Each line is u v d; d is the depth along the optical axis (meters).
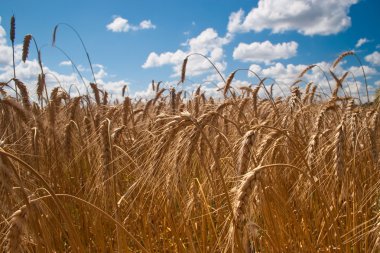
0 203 0.43
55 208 0.71
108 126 0.63
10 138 0.84
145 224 0.64
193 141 0.52
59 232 0.64
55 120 0.92
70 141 0.89
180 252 0.61
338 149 0.62
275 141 0.62
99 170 0.65
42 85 1.12
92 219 0.66
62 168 0.88
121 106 1.22
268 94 1.04
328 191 0.67
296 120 0.90
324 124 0.88
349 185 0.65
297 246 0.62
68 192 0.81
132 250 0.73
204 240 0.62
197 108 1.24
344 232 0.64
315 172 0.70
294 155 0.77
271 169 0.63
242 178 0.47
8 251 0.39
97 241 0.65
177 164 0.53
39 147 0.87
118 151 0.75
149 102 1.31
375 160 0.74
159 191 0.61
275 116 1.03
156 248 0.68
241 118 1.04
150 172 0.56
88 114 1.10
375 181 0.75
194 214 0.67
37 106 1.12
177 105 1.48
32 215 0.44
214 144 0.77
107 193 0.64
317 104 1.27
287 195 0.70
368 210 0.67
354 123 0.72
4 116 0.86
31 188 0.65
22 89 1.02
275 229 0.55
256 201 0.54
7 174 0.42
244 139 0.52
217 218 0.67
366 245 0.57
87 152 0.86
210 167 0.70
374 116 0.83
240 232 0.45
